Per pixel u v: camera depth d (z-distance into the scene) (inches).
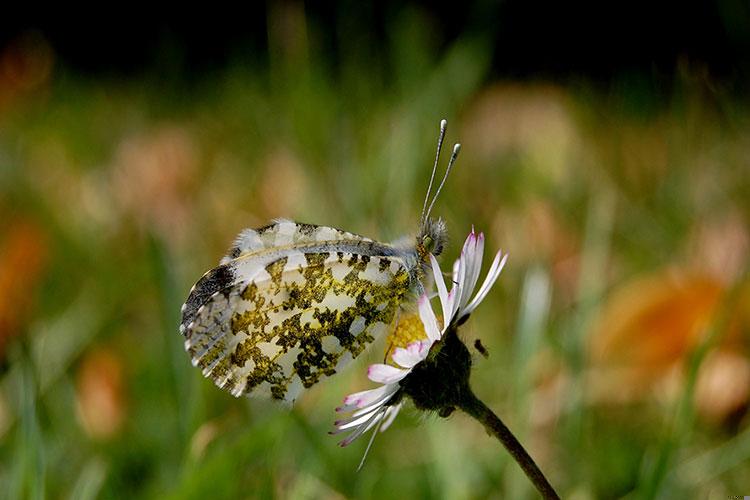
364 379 8.9
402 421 9.1
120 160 14.3
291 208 11.8
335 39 14.6
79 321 10.3
